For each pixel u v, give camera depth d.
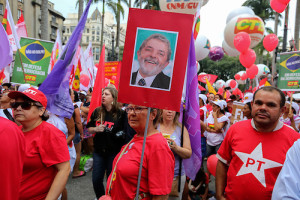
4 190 1.31
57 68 3.16
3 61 1.99
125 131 3.45
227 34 8.59
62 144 2.10
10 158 1.33
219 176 2.46
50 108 3.12
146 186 1.87
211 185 4.89
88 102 7.08
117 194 1.91
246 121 2.30
